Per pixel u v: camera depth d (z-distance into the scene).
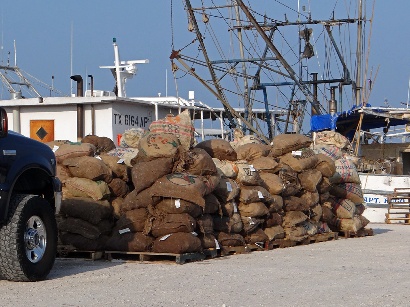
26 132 22.83
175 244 12.21
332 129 25.20
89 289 9.38
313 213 16.50
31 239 10.12
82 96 23.16
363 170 27.03
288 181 15.41
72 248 12.72
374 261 12.77
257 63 26.30
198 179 12.41
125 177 13.22
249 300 8.51
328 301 8.43
